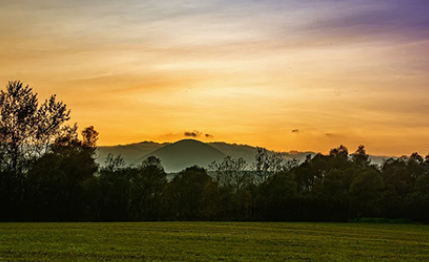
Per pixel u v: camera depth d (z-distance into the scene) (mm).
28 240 48594
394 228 92062
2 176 94750
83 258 37750
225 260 39188
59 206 100000
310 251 47031
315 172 146375
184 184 116375
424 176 131375
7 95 97875
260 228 79188
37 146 100125
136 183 110125
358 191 120750
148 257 39344
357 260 41906
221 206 118312
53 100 101938
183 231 66250
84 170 102062
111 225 77562
